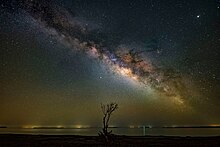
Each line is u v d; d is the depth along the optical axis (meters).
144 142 34.25
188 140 38.44
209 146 31.03
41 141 33.97
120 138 38.59
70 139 36.94
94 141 33.81
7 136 41.31
